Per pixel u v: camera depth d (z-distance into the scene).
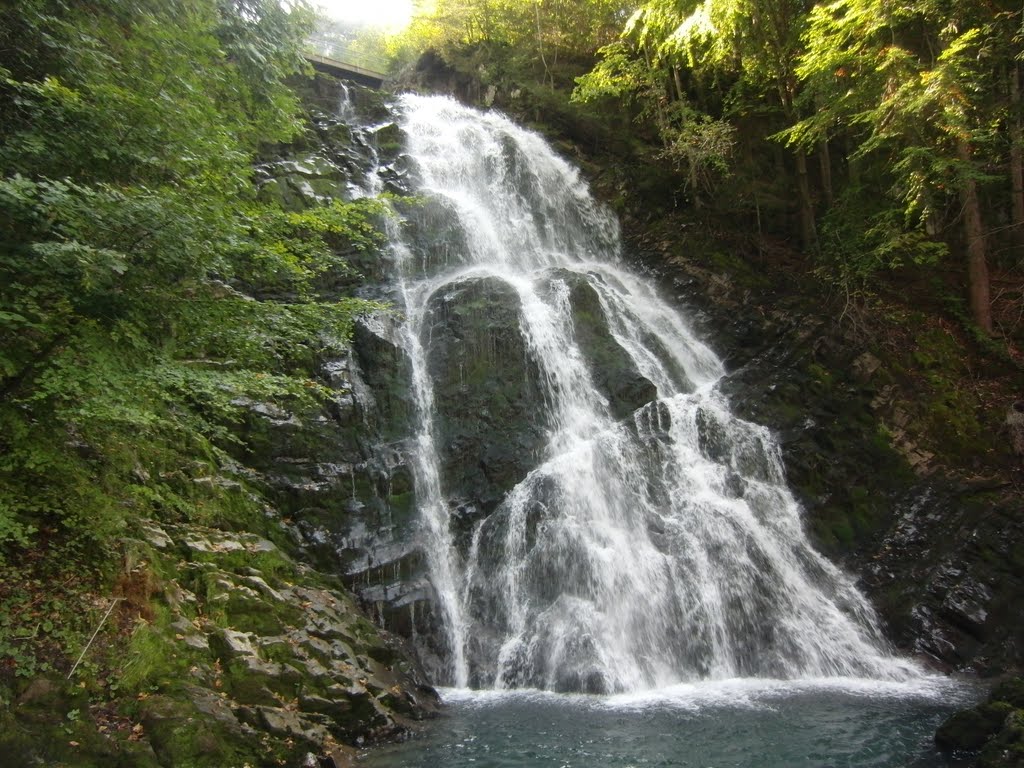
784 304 16.95
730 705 8.66
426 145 19.05
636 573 10.88
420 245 15.94
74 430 7.39
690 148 19.09
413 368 12.86
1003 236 18.94
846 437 13.93
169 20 7.96
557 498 11.58
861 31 15.21
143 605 6.92
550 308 14.59
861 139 19.98
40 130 6.34
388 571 10.33
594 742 7.36
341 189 16.06
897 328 16.22
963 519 12.20
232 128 8.01
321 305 7.75
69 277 5.44
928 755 6.95
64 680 5.91
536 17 24.12
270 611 7.82
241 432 10.28
